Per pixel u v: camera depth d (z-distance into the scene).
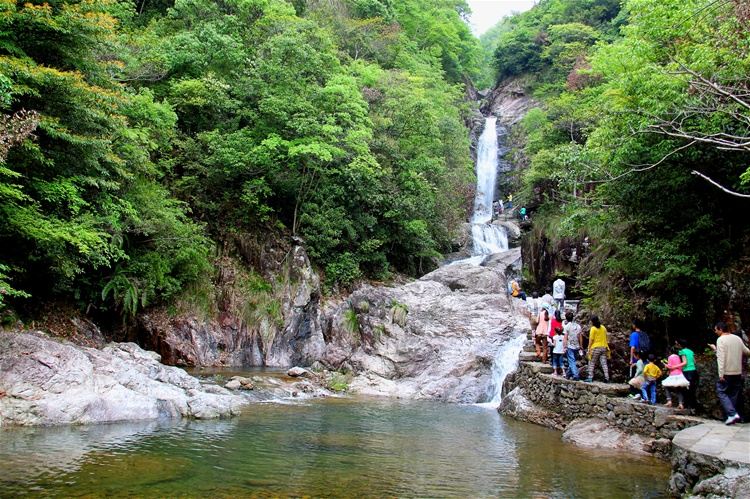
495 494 7.11
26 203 13.56
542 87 47.53
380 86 31.38
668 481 7.86
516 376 15.53
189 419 11.55
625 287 15.71
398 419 13.04
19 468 7.30
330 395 16.59
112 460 7.97
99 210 15.84
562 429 12.05
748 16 10.14
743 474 6.11
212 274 21.80
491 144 49.19
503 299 21.73
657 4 12.50
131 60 21.30
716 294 12.76
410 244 29.77
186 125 24.56
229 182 24.39
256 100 24.77
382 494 6.95
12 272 14.43
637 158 13.34
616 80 15.85
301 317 21.98
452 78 52.69
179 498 6.39
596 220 15.77
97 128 14.65
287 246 23.98
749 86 10.68
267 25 27.80
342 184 26.70
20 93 11.76
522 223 36.66
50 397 10.51
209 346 20.19
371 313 21.39
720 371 8.98
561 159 16.34
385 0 43.19
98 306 18.17
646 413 10.22
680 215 13.91
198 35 25.58
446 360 18.61
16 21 13.01
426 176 31.83
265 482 7.23
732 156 12.26
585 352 14.42
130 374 12.32
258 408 13.50
